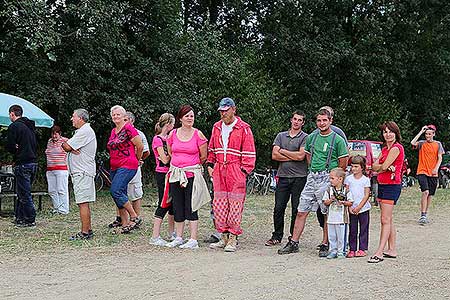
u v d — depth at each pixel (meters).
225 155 8.70
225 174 8.71
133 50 18.86
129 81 19.27
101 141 20.22
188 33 21.25
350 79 28.30
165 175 9.34
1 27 16.48
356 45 27.95
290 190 9.16
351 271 7.23
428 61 32.00
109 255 8.02
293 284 6.48
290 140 9.04
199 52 20.77
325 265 7.61
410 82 32.72
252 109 22.58
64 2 17.16
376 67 28.50
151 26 20.09
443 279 6.82
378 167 8.08
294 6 26.48
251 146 8.77
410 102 33.16
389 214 8.05
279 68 26.95
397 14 28.97
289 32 26.39
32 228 10.57
